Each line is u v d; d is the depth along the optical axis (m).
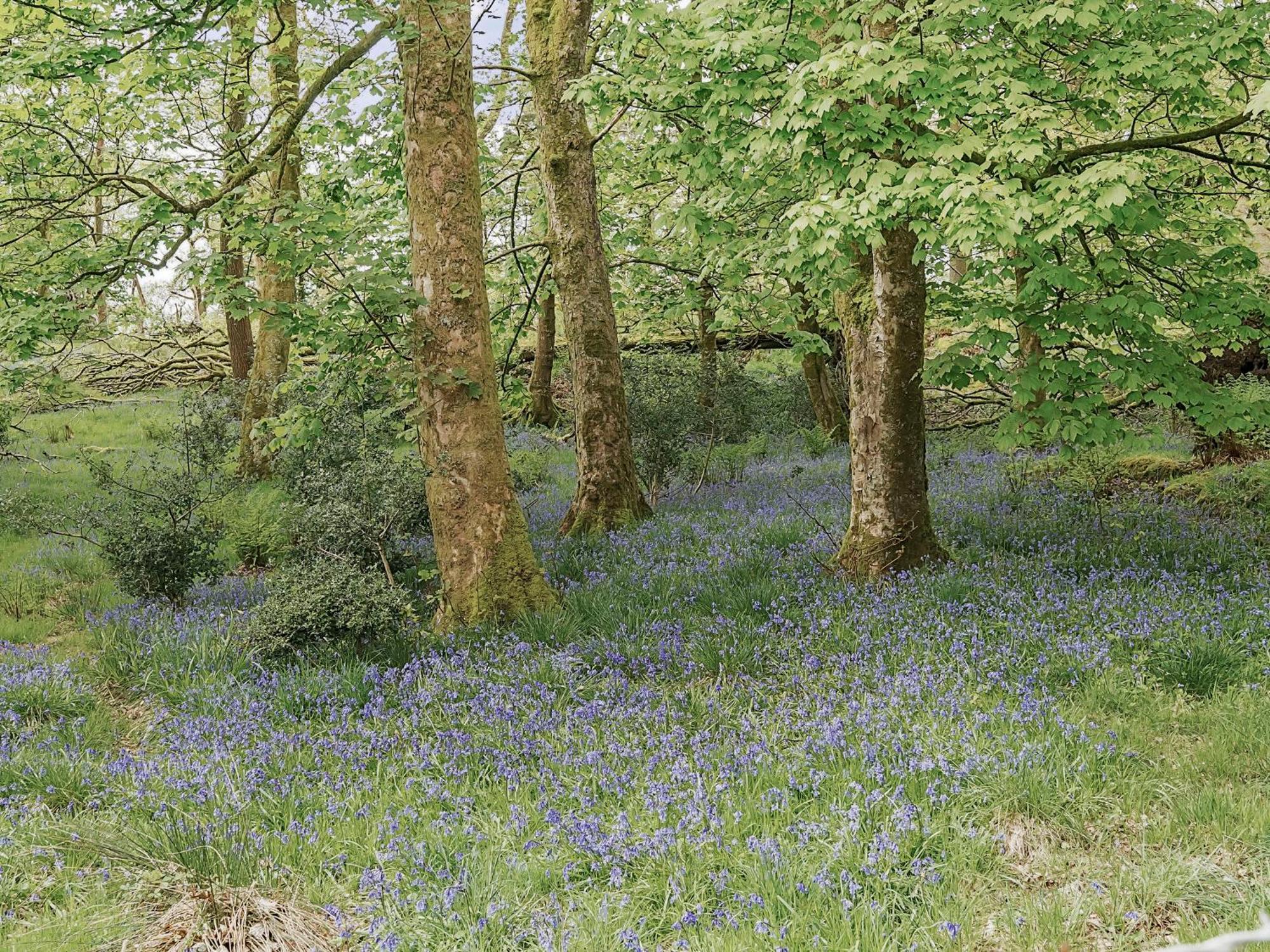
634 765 5.74
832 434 21.84
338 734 6.64
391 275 9.00
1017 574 8.91
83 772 6.15
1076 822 4.80
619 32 9.98
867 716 5.98
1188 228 8.93
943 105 7.25
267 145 10.83
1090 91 8.34
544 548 12.01
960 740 5.52
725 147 8.35
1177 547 9.42
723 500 14.95
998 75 7.40
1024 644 7.10
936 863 4.48
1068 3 7.21
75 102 12.12
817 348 13.38
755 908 4.15
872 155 7.96
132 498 12.24
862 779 5.33
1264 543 9.60
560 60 12.77
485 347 9.12
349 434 11.69
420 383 9.08
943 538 10.70
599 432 13.11
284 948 4.14
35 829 5.27
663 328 21.11
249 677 8.16
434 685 7.25
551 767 5.85
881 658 7.03
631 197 16.80
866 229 7.25
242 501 14.65
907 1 7.71
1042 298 8.29
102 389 27.59
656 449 15.38
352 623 8.29
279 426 10.33
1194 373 8.28
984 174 7.63
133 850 4.93
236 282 10.16
